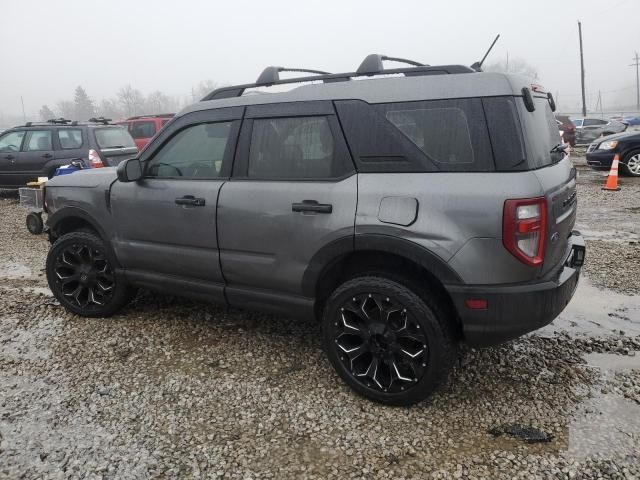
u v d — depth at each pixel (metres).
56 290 4.32
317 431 2.74
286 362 3.49
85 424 2.81
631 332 3.89
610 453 2.50
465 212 2.58
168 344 3.78
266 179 3.23
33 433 2.73
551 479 2.34
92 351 3.67
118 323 4.16
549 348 3.63
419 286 2.80
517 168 2.56
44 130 10.56
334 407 2.96
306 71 3.70
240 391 3.13
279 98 3.23
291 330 4.00
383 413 2.89
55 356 3.61
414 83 2.82
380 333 2.88
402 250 2.72
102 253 4.05
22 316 4.34
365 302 2.92
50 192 4.30
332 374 3.32
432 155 2.72
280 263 3.18
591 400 2.96
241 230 3.28
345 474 2.42
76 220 4.32
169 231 3.62
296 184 3.08
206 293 3.61
